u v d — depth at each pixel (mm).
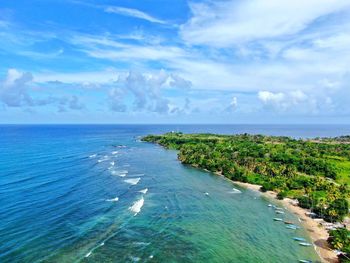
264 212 88688
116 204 86812
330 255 62812
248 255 61406
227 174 133250
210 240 67312
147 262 55750
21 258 53875
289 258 60875
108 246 60938
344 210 84625
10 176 114312
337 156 175750
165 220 77500
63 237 63531
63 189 99125
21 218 72250
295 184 115250
